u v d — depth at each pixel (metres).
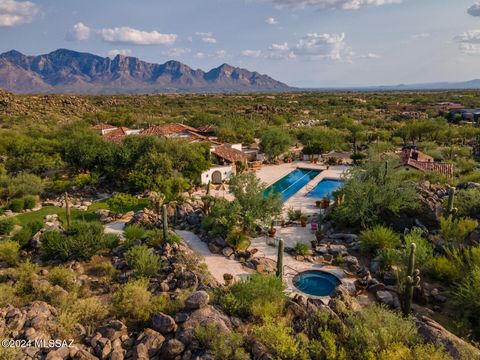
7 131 67.56
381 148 56.62
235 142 69.31
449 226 21.91
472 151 59.59
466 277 16.84
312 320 12.95
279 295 14.89
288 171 51.28
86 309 14.54
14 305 15.79
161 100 171.50
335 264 22.08
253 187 27.45
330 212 30.44
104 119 94.50
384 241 22.75
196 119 86.44
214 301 14.73
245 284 15.54
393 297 17.61
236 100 181.50
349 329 12.09
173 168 41.91
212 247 24.00
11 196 36.12
